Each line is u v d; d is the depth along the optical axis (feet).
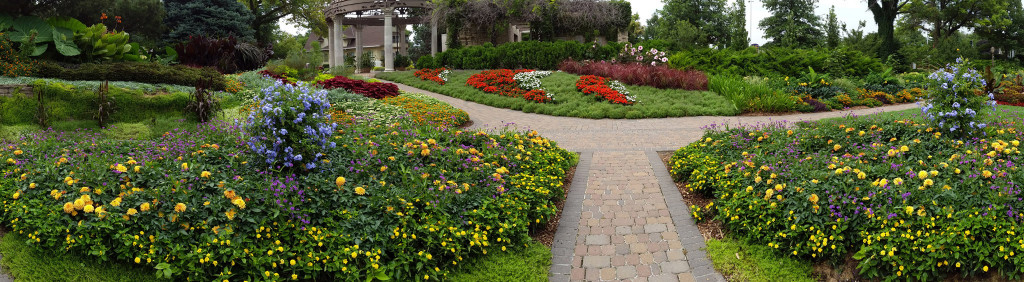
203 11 101.09
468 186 16.33
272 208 13.62
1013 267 12.14
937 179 15.19
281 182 14.90
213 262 12.14
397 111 38.52
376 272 12.96
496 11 78.28
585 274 14.43
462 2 77.97
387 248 13.69
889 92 59.36
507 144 23.66
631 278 14.15
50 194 14.19
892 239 12.87
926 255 12.53
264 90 17.11
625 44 70.69
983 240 12.32
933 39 147.95
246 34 106.22
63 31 50.08
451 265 14.19
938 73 22.34
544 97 51.62
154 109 35.04
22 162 16.67
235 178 15.03
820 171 16.24
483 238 14.65
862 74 74.23
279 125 16.47
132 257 12.59
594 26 82.17
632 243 16.25
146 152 19.15
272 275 12.39
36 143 20.02
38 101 31.53
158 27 89.66
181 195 13.56
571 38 85.66
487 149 21.76
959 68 22.20
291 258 13.00
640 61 67.00
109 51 50.49
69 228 12.78
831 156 20.88
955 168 15.85
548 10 78.43
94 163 15.47
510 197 17.21
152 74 41.98
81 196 13.21
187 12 98.99
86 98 33.55
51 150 19.06
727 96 48.80
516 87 57.21
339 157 17.76
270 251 12.66
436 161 19.20
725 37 144.66
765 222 15.11
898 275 12.57
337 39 85.35
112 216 12.90
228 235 12.67
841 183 14.80
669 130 37.04
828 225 13.97
